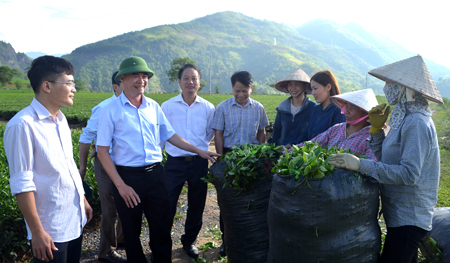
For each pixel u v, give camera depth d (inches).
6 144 82.2
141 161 119.4
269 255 103.0
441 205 215.6
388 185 94.8
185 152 153.0
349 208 88.3
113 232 147.4
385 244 98.3
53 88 87.9
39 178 86.0
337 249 89.7
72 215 93.2
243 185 117.4
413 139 85.2
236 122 157.9
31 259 148.5
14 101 1469.0
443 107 1320.1
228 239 127.3
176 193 155.3
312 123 144.8
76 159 245.3
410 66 88.4
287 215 91.0
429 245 119.3
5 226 145.3
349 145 112.5
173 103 159.0
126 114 118.4
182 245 166.7
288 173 93.0
